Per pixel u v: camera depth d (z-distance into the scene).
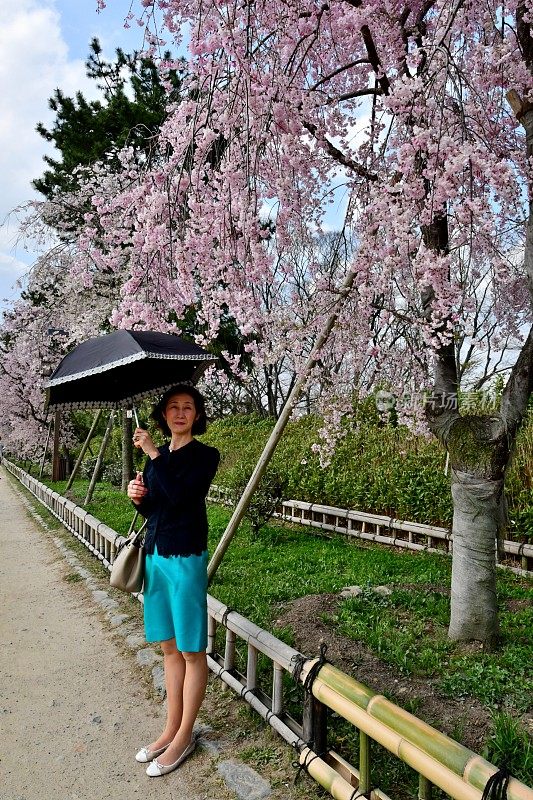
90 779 2.69
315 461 8.86
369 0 3.49
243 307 4.07
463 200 3.29
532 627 3.84
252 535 7.45
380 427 9.56
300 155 3.84
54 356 14.45
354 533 7.55
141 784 2.62
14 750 2.98
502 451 3.58
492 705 2.87
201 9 3.26
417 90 3.09
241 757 2.71
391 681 3.19
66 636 4.70
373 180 3.96
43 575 6.87
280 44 3.75
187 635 2.63
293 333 4.21
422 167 3.20
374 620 4.08
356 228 4.18
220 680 3.46
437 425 3.99
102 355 2.74
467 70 3.93
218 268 4.09
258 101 3.61
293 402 4.04
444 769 1.78
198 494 2.68
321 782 2.34
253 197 3.71
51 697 3.59
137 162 7.54
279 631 3.89
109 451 19.33
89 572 6.65
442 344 3.73
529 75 3.45
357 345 4.50
